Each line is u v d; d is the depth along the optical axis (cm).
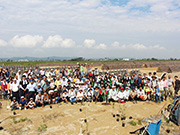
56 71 1833
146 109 1212
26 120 970
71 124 930
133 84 1519
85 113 1109
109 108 1223
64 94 1341
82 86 1420
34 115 1054
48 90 1338
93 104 1321
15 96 1205
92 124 941
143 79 1480
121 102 1375
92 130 867
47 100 1272
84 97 1389
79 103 1345
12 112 1101
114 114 1105
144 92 1433
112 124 946
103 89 1388
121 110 1182
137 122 974
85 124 937
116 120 1005
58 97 1340
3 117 1008
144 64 4275
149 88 1442
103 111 1160
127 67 4019
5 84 1377
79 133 830
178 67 3431
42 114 1074
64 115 1066
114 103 1362
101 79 1546
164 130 899
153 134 733
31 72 1730
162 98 1441
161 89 1436
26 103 1188
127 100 1453
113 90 1399
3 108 1177
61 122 955
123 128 898
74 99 1351
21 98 1161
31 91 1210
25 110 1149
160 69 3397
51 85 1366
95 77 1756
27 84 1268
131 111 1162
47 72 1750
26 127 878
